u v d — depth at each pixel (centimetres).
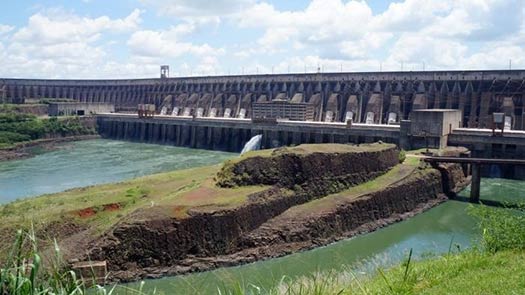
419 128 10288
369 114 13950
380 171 7875
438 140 10088
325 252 5656
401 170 8088
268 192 6359
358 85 14962
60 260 1683
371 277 3234
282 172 6725
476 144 10138
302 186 6750
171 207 5497
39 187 9275
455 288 2612
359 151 7669
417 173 8006
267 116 14950
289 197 6481
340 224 6316
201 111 18775
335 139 12156
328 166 7138
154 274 4900
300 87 16488
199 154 13800
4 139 14812
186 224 5284
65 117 17888
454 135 10394
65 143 16562
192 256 5222
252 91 17812
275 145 13225
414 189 7662
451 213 7381
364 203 6762
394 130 11031
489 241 3578
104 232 5050
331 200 6681
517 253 3347
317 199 6781
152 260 5019
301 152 7038
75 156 13462
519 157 9631
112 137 18375
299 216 6172
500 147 9869
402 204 7344
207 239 5362
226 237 5478
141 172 10719
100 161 12488
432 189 8031
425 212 7481
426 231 6481
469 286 2622
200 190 6425
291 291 2217
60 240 5066
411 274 2977
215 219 5459
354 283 2766
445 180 8406
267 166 6744
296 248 5694
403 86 14025
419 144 10381
